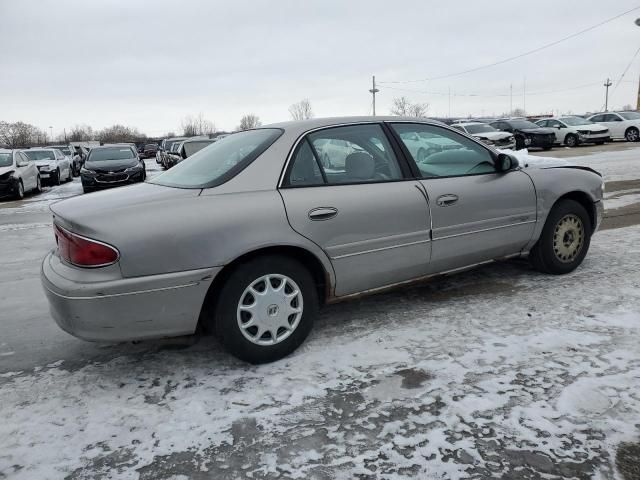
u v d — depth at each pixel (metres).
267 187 3.13
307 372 3.04
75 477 2.23
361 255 3.40
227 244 2.90
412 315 3.82
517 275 4.64
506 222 4.09
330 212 3.23
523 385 2.77
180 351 3.45
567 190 4.39
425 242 3.67
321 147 3.39
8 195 14.59
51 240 7.94
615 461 2.17
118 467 2.29
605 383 2.74
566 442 2.30
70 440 2.50
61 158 21.61
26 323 4.15
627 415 2.46
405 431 2.43
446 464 2.20
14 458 2.37
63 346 3.65
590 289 4.16
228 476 2.20
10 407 2.82
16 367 3.32
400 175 3.63
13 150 15.88
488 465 2.18
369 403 2.68
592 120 25.88
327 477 2.16
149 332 2.85
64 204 3.14
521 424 2.44
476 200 3.89
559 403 2.58
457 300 4.09
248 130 3.87
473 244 3.94
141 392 2.92
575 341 3.24
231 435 2.48
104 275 2.72
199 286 2.86
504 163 4.05
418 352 3.21
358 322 3.74
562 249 4.50
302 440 2.41
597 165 14.62
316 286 3.43
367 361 3.13
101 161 16.25
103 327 2.75
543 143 22.81
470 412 2.55
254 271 3.02
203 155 3.78
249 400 2.77
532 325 3.52
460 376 2.89
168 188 3.26
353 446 2.35
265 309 3.08
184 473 2.23
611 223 6.80
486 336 3.39
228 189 3.05
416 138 3.82
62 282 2.77
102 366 3.28
